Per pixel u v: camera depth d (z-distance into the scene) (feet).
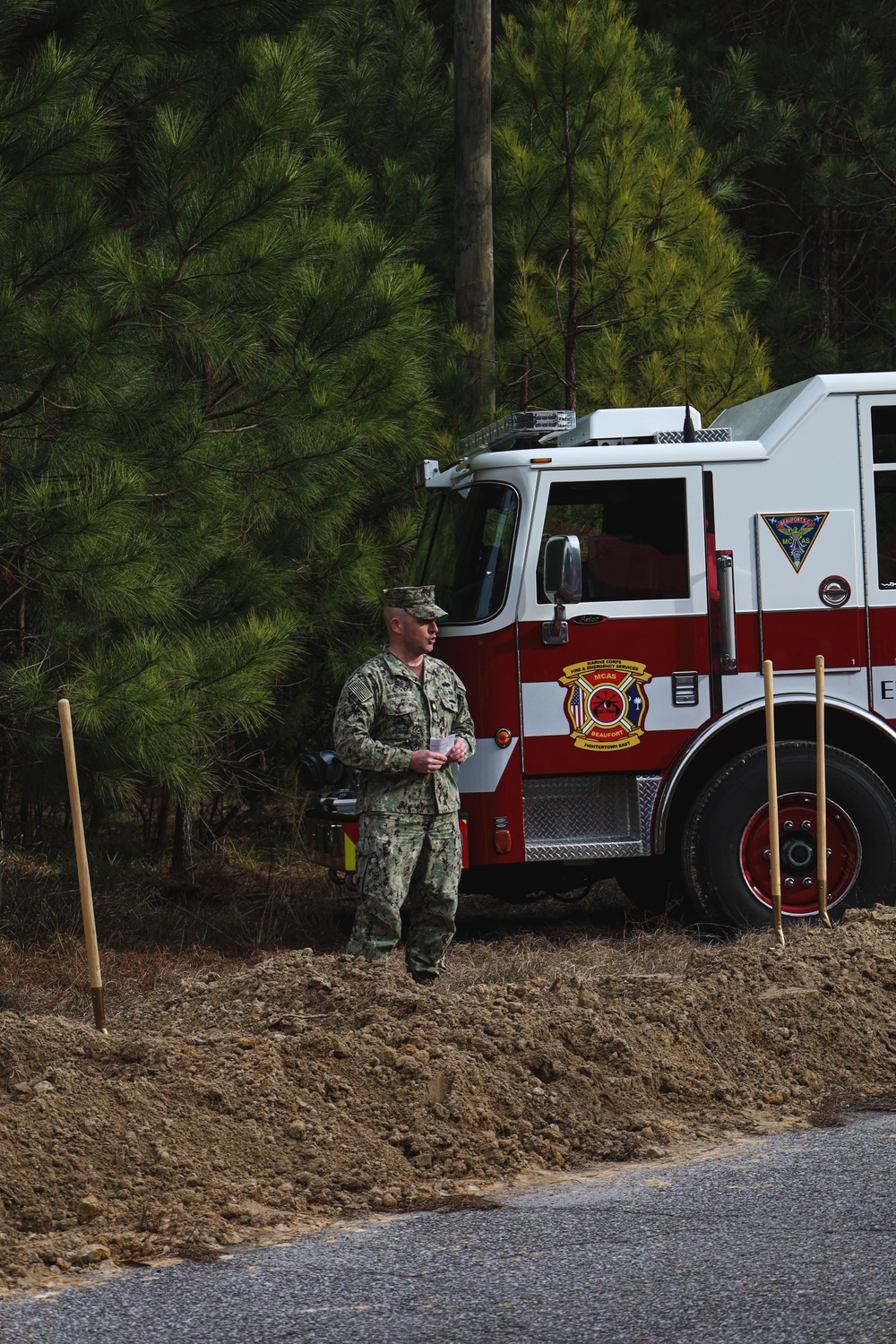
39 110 38.19
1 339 38.34
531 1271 20.21
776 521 42.78
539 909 51.57
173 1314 19.04
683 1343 17.65
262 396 46.09
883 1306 18.42
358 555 51.16
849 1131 26.91
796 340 88.28
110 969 42.14
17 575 43.42
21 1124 23.97
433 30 71.51
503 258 66.13
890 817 42.98
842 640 42.98
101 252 38.99
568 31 59.57
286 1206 23.44
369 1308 19.07
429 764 32.09
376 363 46.03
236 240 40.63
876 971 34.37
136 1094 25.41
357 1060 27.48
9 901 46.11
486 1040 28.58
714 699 42.52
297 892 52.75
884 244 97.35
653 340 60.18
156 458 42.91
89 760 42.60
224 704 41.88
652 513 42.60
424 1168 25.05
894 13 92.43
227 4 44.11
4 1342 18.28
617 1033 29.60
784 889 42.98
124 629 43.98
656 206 60.44
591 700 42.11
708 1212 22.41
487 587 42.14
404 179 64.80
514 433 43.09
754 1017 31.60
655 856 43.57
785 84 91.30
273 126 40.24
